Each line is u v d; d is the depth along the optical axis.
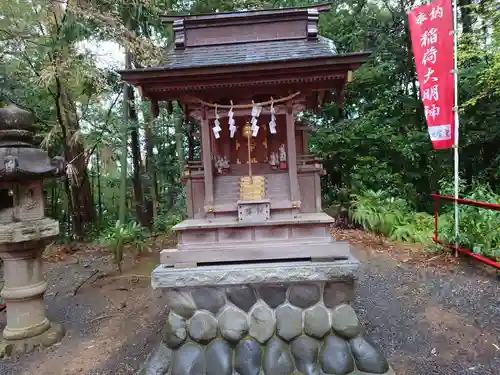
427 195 10.21
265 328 3.03
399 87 10.63
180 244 3.14
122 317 4.80
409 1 9.84
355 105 10.76
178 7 9.33
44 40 6.84
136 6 7.83
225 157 3.58
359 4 10.15
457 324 4.03
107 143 8.69
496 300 4.37
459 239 5.79
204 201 3.40
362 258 6.60
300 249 3.05
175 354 3.06
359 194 9.16
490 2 6.86
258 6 9.13
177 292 3.06
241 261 3.18
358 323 3.05
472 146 9.70
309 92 3.24
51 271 7.17
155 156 12.03
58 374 3.46
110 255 8.22
